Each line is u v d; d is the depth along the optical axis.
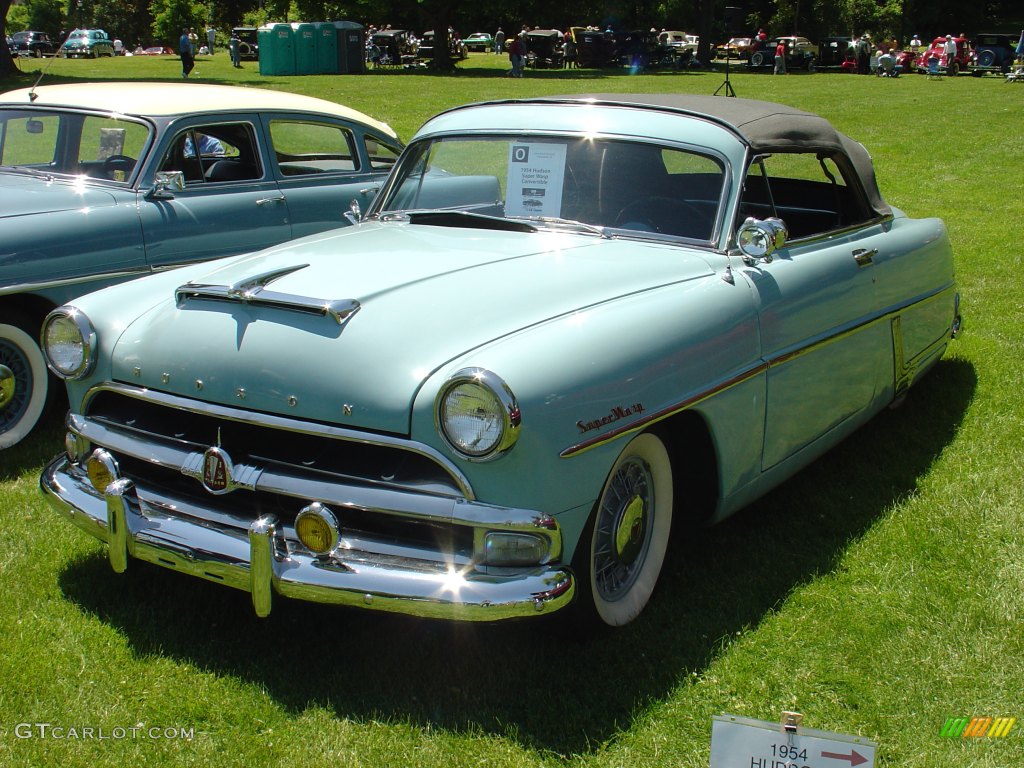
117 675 2.94
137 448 3.11
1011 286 7.73
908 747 2.65
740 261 3.60
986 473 4.43
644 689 2.87
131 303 3.41
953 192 12.55
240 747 2.63
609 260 3.40
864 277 4.15
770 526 3.95
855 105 25.67
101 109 5.66
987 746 2.64
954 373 5.82
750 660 3.03
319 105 6.48
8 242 4.75
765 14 64.81
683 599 3.37
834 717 2.77
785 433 3.71
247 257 3.70
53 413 5.13
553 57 44.00
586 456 2.75
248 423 2.90
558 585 2.64
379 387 2.73
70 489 3.24
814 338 3.77
